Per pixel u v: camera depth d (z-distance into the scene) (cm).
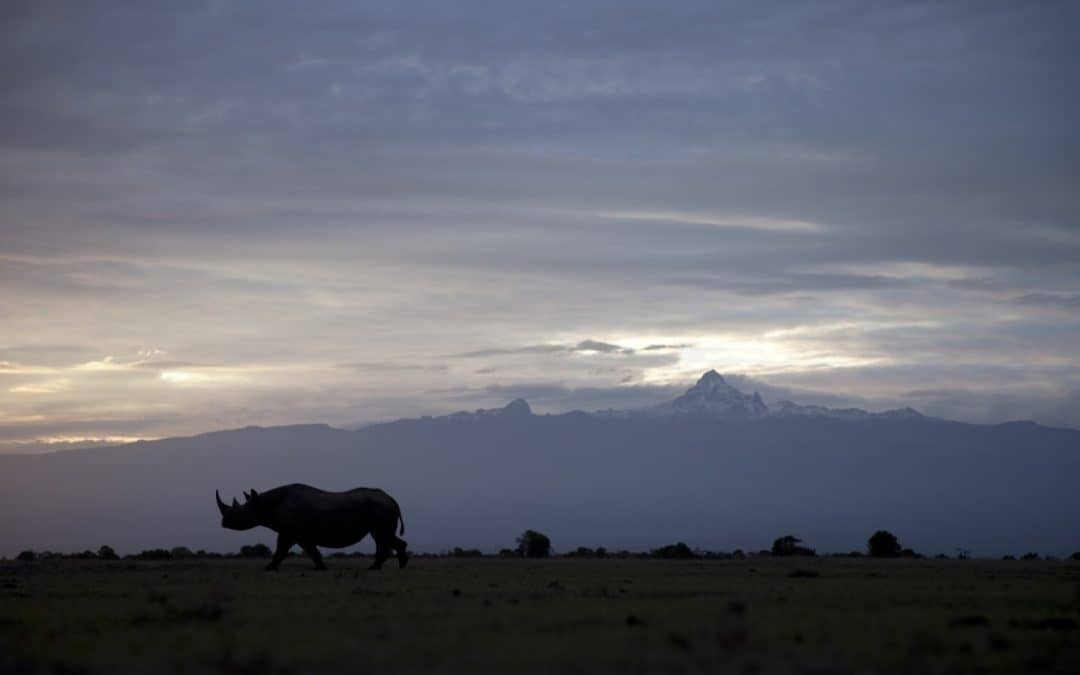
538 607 3197
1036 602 3400
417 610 3105
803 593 3709
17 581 4419
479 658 2267
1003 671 2188
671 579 4472
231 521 5181
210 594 3512
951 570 5219
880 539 8075
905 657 2302
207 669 2188
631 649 2372
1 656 2366
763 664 2202
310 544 5206
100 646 2480
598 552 8188
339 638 2541
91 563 5819
